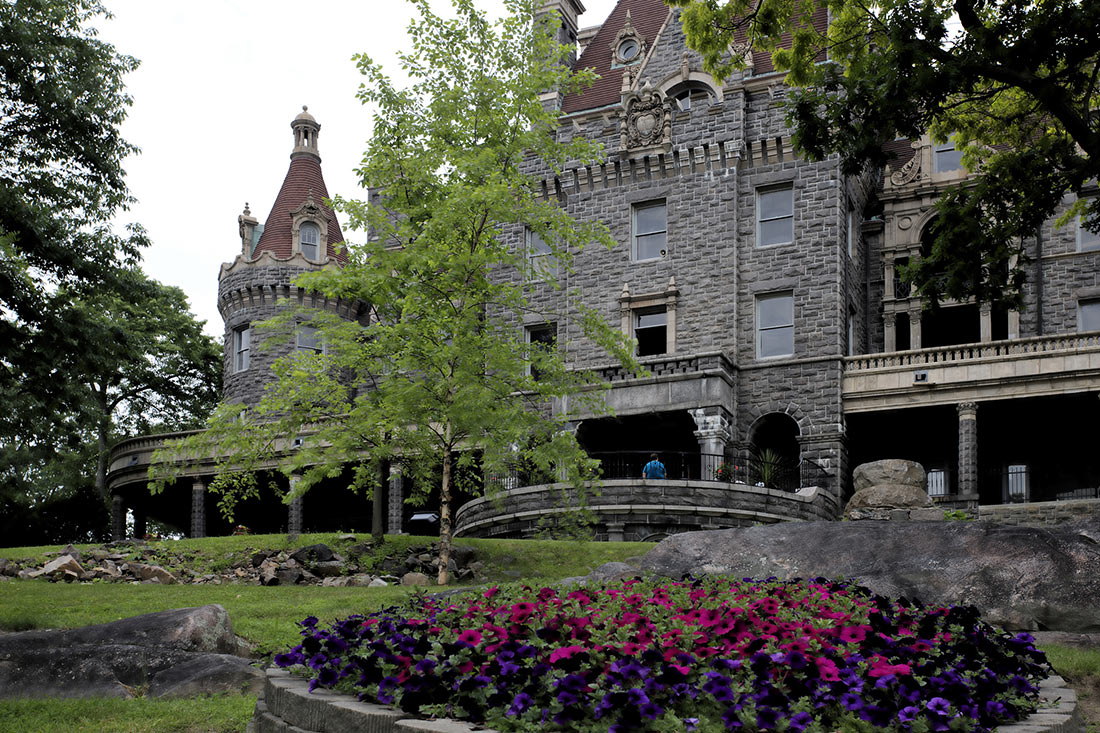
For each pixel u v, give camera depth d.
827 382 41.28
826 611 11.52
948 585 15.02
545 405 41.91
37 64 24.39
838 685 7.80
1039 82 19.98
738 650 9.00
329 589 22.66
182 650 13.81
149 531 60.88
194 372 59.38
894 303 44.97
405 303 25.12
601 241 26.72
